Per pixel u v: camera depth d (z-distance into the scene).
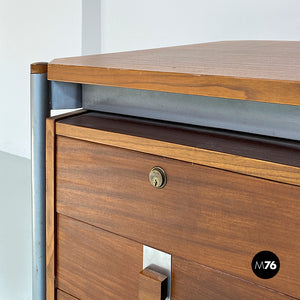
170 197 0.59
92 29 2.71
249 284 0.55
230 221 0.55
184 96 0.65
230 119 0.61
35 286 0.79
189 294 0.60
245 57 0.74
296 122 0.56
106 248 0.68
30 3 2.96
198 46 1.04
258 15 2.03
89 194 0.68
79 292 0.74
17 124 3.24
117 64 0.64
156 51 0.89
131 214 0.64
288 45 1.07
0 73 3.27
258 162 0.51
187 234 0.59
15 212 2.26
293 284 0.51
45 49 2.96
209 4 2.20
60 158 0.70
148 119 0.70
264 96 0.49
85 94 0.76
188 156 0.56
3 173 2.88
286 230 0.51
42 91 0.71
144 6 2.47
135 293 0.66
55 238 0.75
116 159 0.64
